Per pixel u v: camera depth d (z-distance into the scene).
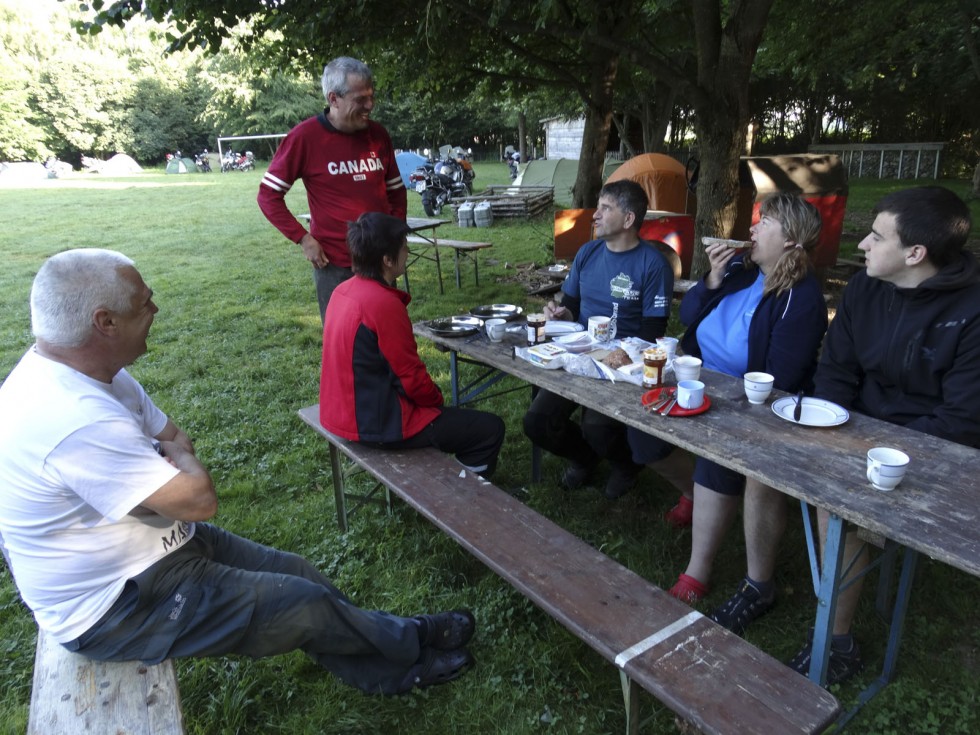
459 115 39.56
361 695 2.05
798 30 8.56
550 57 8.20
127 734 1.40
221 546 1.92
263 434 3.87
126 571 1.55
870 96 22.48
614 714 1.95
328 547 2.79
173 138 45.25
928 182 18.83
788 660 2.09
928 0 8.74
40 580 1.51
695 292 2.65
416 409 2.57
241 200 18.33
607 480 3.22
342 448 2.61
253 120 42.44
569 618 1.66
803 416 2.00
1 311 7.07
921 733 1.84
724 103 5.48
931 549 1.35
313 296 7.19
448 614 2.14
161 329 6.12
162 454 1.66
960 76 17.80
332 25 5.92
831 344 2.24
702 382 2.32
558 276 5.82
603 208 2.89
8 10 37.81
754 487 2.10
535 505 3.03
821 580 1.72
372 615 1.92
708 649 1.55
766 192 6.73
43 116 39.22
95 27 5.12
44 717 1.45
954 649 2.13
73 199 19.67
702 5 5.35
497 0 4.65
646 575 2.54
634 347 2.50
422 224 6.91
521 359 2.65
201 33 5.54
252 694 2.06
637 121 22.61
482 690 2.04
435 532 2.83
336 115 3.44
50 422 1.40
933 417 1.94
